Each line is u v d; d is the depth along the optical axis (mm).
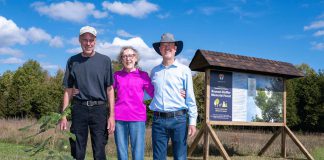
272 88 12180
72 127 4637
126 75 5242
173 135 5000
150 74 5289
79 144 4594
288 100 32062
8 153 9227
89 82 4582
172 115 4941
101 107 4637
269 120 12016
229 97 11094
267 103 11984
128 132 5246
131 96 5172
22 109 39906
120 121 5191
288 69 12500
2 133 13484
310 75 33000
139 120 5188
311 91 31984
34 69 45844
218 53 11125
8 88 45625
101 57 4699
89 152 10461
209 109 10664
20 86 42562
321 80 32250
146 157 10398
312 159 11523
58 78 39562
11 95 40812
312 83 32375
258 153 12523
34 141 11023
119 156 5152
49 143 2902
